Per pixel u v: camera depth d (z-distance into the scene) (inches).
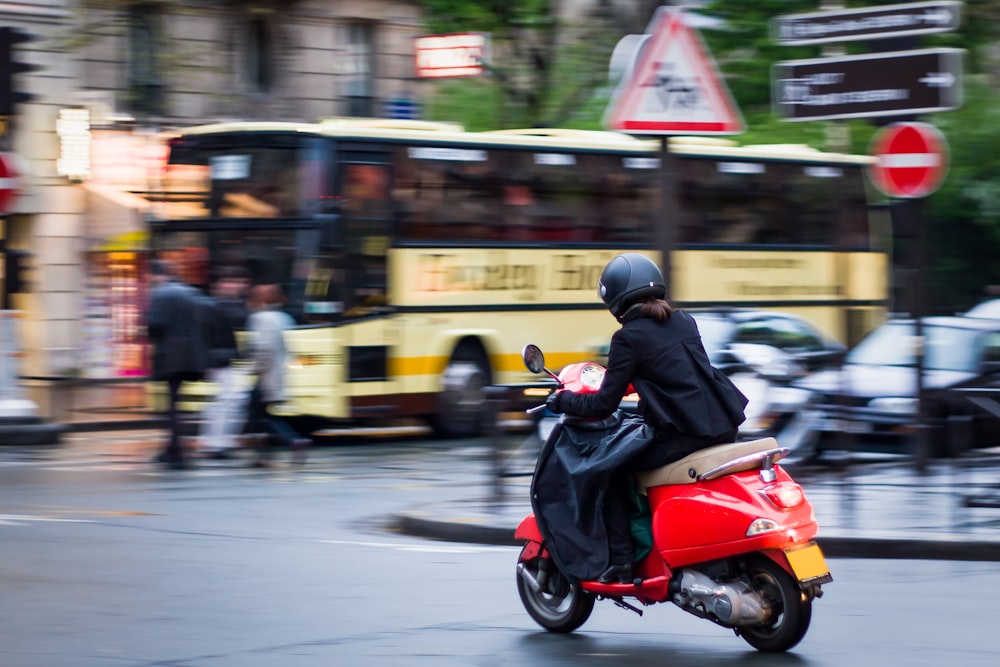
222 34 1631.4
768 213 1280.8
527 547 413.7
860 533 562.3
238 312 1011.3
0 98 991.6
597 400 384.2
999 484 616.7
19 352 1042.1
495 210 1109.7
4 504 696.4
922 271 748.0
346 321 1021.8
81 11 1469.0
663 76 527.5
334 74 1737.2
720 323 940.6
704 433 379.2
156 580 488.4
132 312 1517.0
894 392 845.2
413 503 716.0
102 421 1160.8
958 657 373.1
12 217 1454.2
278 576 499.5
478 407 1103.0
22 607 439.2
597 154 1175.6
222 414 922.1
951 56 700.7
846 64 719.1
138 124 1531.7
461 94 1657.2
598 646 388.8
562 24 1562.5
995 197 1542.8
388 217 1047.0
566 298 1152.2
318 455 975.0
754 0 1567.4
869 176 1359.5
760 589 378.3
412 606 445.4
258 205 1026.1
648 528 389.7
